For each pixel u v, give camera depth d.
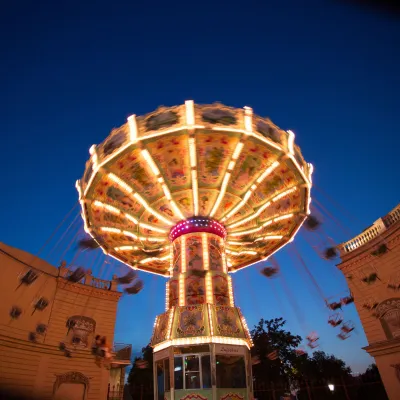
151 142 13.75
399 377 19.38
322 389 29.81
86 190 15.14
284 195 17.25
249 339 15.45
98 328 26.53
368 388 27.47
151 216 18.45
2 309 20.78
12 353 20.84
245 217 18.92
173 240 18.78
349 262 23.75
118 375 28.20
